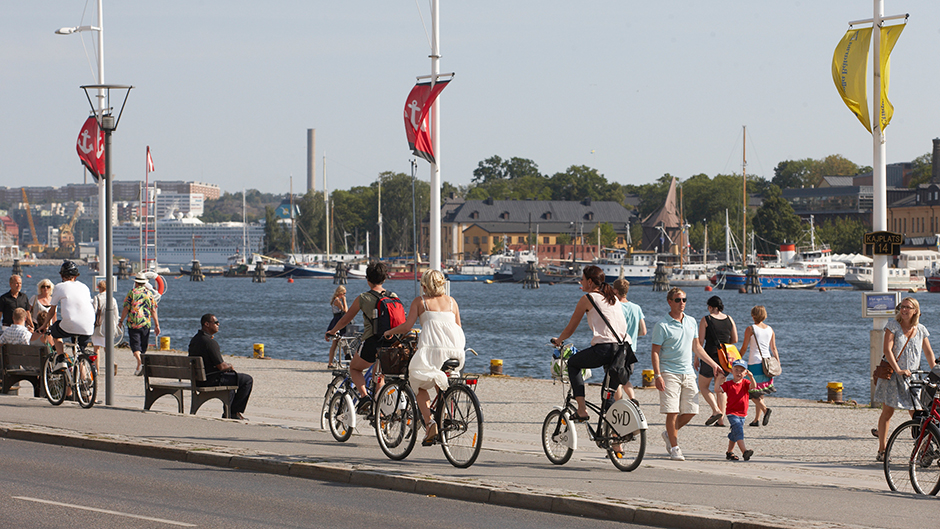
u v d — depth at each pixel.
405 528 23.36
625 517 24.62
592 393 54.78
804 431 43.22
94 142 74.44
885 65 49.16
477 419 30.16
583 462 33.00
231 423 40.66
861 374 111.38
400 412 32.03
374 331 34.59
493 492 26.69
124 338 86.31
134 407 46.00
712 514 23.92
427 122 55.50
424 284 31.80
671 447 35.16
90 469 30.89
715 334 44.19
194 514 24.47
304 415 46.66
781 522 23.08
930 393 31.72
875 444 39.75
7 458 32.81
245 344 146.50
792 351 141.88
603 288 31.75
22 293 55.50
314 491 27.94
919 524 23.36
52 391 46.06
